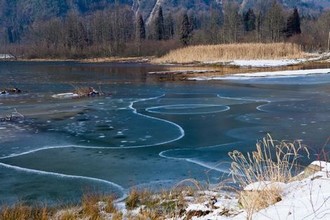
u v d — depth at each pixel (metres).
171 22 100.19
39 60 82.75
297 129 11.28
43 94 21.97
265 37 70.81
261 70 35.28
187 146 9.97
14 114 15.23
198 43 72.88
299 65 39.44
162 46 74.00
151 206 5.59
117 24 93.06
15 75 37.41
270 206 3.82
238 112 14.69
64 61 75.19
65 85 27.09
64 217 5.24
